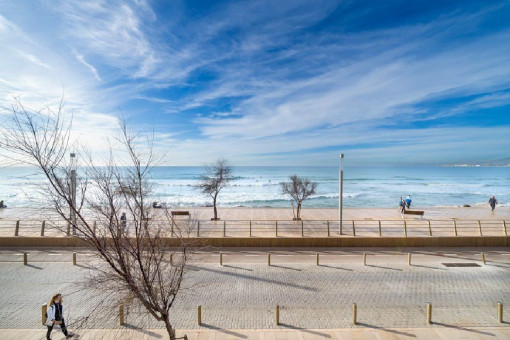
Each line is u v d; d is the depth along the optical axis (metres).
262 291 11.09
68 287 11.23
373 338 8.11
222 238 16.73
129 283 5.61
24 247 16.16
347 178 86.62
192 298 10.47
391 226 20.09
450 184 68.06
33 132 4.80
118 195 7.25
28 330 8.41
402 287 11.48
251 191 52.06
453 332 8.38
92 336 8.18
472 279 12.27
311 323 8.91
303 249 16.55
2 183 61.62
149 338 8.11
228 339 8.05
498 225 20.39
